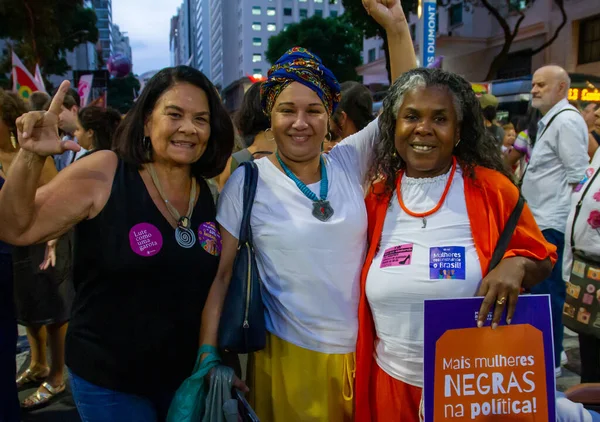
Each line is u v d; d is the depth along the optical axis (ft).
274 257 5.99
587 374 9.53
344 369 6.18
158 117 5.61
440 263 5.58
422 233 5.81
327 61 102.63
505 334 5.19
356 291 6.20
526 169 12.10
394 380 5.89
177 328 5.89
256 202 6.11
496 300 5.22
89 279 5.66
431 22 17.57
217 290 6.16
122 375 5.70
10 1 72.90
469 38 73.00
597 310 8.84
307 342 6.03
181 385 5.75
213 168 6.37
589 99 34.76
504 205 5.78
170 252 5.65
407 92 5.85
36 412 10.41
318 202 6.06
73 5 88.79
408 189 6.10
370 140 6.96
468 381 5.15
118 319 5.62
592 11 55.83
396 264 5.77
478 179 5.91
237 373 6.50
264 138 9.84
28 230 5.18
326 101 6.18
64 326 10.80
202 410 5.69
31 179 4.95
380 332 5.99
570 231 9.39
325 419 6.10
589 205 8.98
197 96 5.73
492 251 5.64
